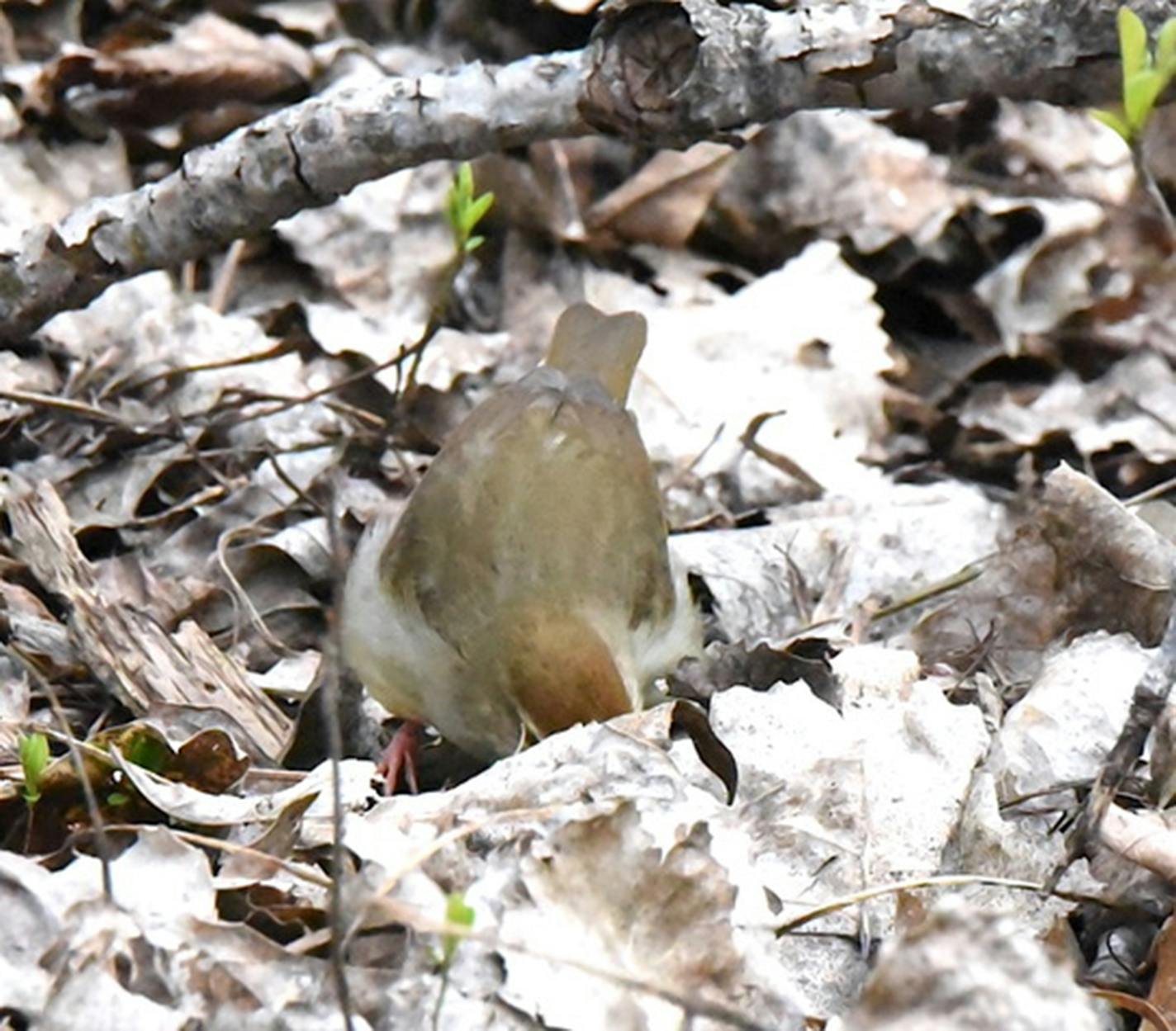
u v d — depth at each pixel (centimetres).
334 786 714
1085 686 1060
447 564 1078
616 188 1673
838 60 1095
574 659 1038
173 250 1213
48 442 1366
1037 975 652
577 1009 781
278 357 1471
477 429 1123
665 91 1109
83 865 823
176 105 1625
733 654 1079
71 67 1597
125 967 774
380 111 1155
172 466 1357
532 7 1734
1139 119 827
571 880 817
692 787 911
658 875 817
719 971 805
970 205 1716
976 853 949
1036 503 1298
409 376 1364
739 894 838
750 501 1456
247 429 1395
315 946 806
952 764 987
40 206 1538
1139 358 1670
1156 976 861
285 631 1270
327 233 1571
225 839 905
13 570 1203
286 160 1170
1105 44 1090
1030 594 1224
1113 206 1739
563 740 915
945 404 1641
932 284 1702
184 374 1419
